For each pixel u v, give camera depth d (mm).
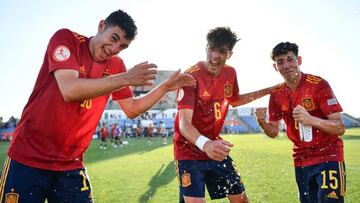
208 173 3592
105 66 2734
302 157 3686
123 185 6938
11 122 38969
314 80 3699
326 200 3336
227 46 3326
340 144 3543
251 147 15844
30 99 2596
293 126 3773
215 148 2635
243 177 7367
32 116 2525
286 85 3865
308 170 3621
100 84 2082
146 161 11445
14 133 2586
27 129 2523
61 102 2500
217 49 3322
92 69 2646
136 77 2076
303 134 3609
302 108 3350
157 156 13211
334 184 3361
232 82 3730
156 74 2113
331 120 3412
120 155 14234
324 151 3518
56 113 2508
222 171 3525
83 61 2582
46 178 2551
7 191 2445
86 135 2723
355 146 14836
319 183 3447
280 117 3934
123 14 2514
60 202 2639
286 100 3820
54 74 2367
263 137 26281
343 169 3457
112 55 2611
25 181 2467
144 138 32969
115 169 9586
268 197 5395
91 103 2623
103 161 11961
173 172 8578
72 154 2672
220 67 3465
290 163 9812
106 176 8312
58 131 2543
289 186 6234
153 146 19969
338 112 3537
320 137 3551
